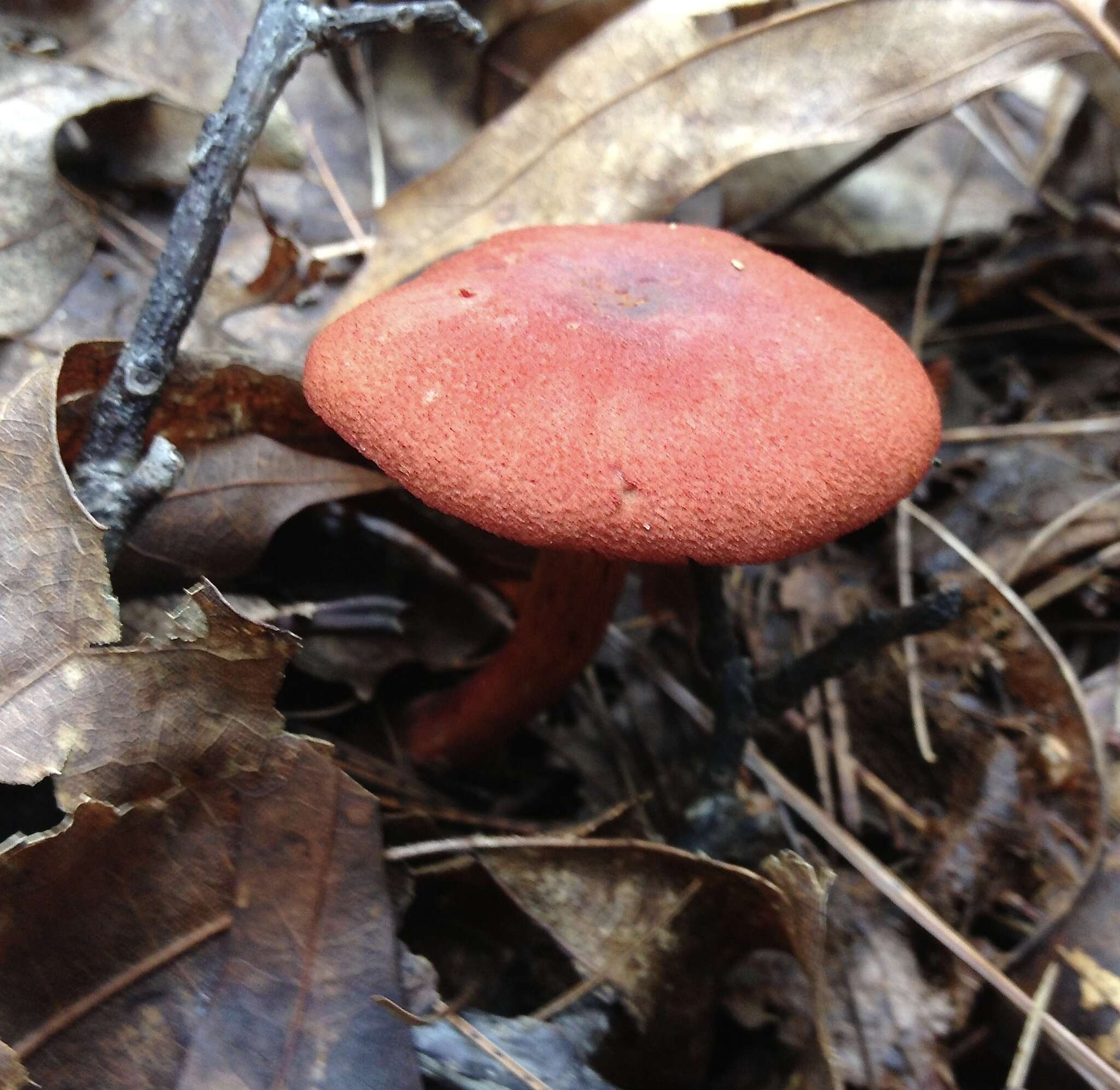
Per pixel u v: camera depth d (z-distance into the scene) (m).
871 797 0.11
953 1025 0.09
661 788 0.11
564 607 0.09
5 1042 0.06
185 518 0.09
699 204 0.13
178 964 0.07
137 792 0.07
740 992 0.09
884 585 0.12
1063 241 0.14
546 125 0.10
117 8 0.11
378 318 0.08
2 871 0.06
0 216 0.09
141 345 0.08
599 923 0.08
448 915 0.09
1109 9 0.10
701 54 0.10
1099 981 0.09
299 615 0.09
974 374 0.14
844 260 0.14
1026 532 0.11
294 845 0.07
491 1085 0.07
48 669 0.07
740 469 0.07
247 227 0.11
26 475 0.07
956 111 0.15
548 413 0.07
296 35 0.08
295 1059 0.07
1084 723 0.10
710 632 0.09
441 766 0.11
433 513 0.10
